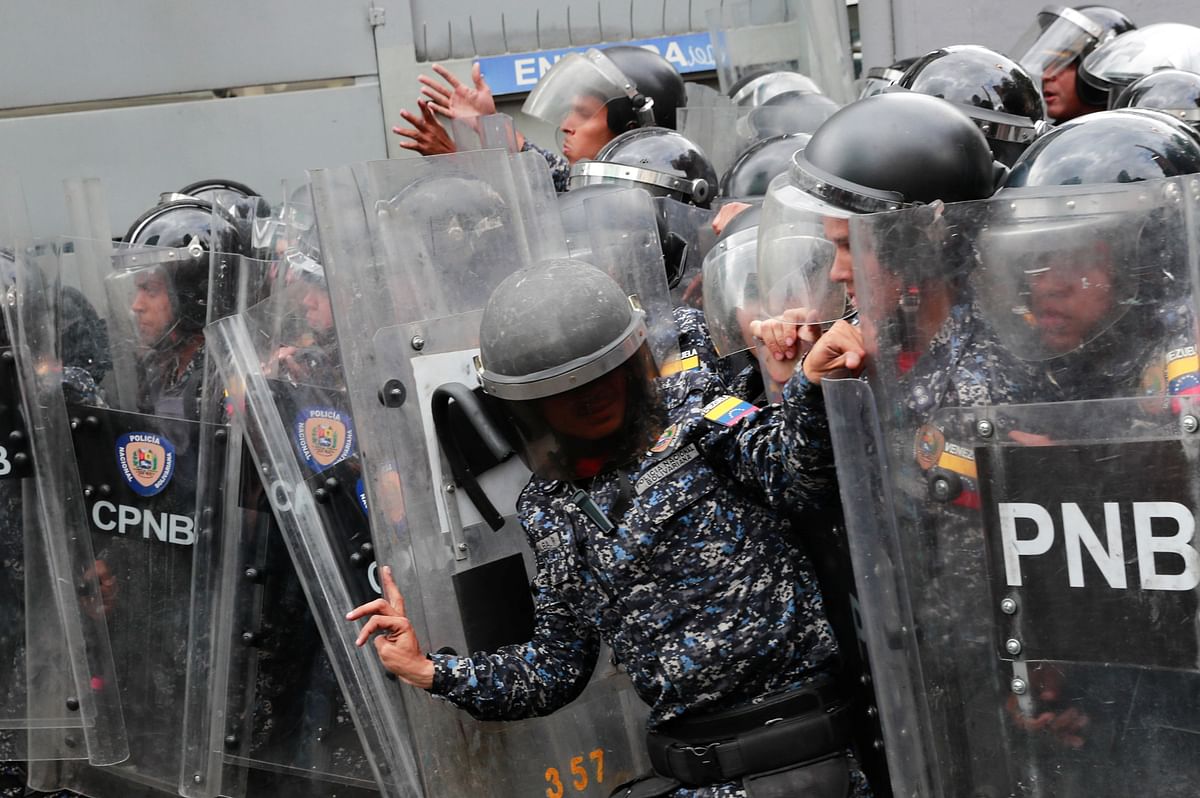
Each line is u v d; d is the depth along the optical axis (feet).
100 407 9.68
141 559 9.62
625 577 7.53
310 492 8.82
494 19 20.12
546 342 7.36
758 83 16.38
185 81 19.58
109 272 9.85
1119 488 6.03
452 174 8.69
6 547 9.82
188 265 9.87
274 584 9.32
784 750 7.37
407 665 7.79
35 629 9.89
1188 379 5.99
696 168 12.11
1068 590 6.15
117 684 9.62
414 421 8.29
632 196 9.29
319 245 8.33
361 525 8.91
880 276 6.36
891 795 7.67
